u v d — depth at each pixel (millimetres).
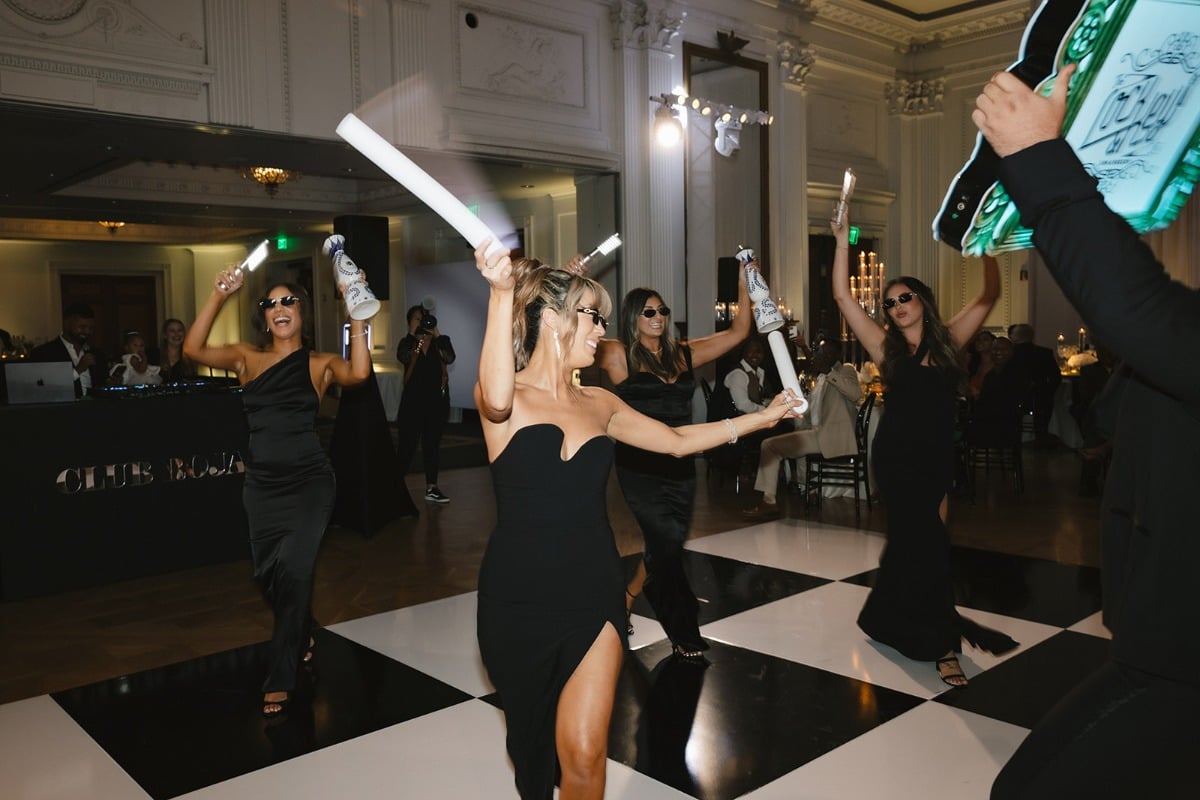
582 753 1957
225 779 2906
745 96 11523
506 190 12859
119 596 5184
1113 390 1431
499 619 2061
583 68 9664
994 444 7516
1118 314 1051
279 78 7523
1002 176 1115
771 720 3219
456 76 8586
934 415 3594
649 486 3736
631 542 5965
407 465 7535
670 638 3814
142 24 6824
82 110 6629
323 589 5105
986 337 9555
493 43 8852
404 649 4062
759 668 3707
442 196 1462
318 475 3512
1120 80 1087
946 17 13477
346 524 6523
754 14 11531
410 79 8242
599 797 1977
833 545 5816
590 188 10297
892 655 3822
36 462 5211
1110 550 1396
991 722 3166
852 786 2748
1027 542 5848
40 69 6398
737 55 11211
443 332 14992
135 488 5574
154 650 4211
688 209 10750
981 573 5102
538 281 2207
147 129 7379
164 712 3463
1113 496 1384
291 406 3496
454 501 7656
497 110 8898
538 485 2062
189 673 3887
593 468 2096
